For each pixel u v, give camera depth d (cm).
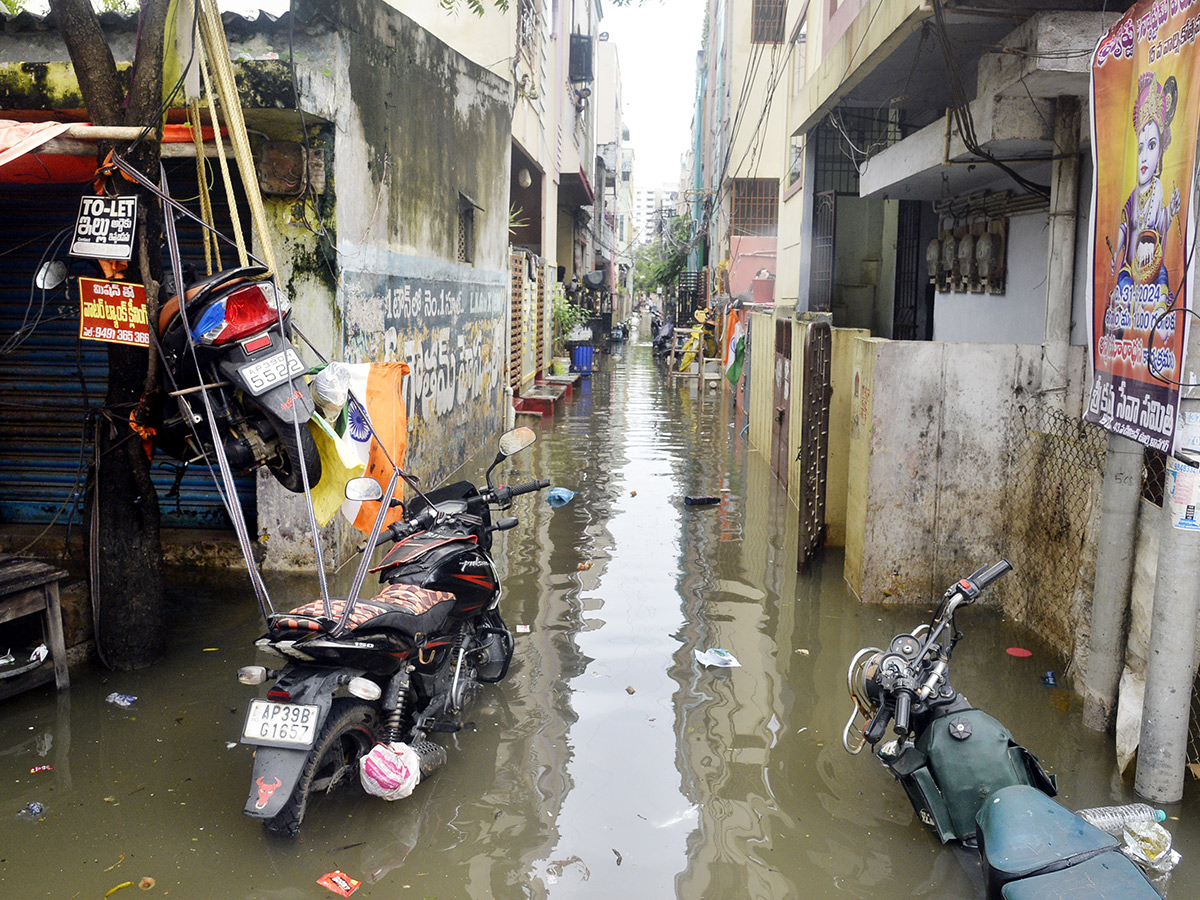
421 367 946
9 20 627
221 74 461
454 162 1074
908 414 632
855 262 1506
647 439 1407
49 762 418
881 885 337
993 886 304
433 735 448
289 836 359
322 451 475
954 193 908
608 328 4212
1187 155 343
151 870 337
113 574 516
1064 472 559
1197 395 371
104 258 464
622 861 347
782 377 1085
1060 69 529
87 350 721
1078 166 595
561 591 670
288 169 656
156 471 721
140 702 482
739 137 2927
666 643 573
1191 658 388
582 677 520
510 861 346
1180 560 382
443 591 453
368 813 379
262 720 348
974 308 896
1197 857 359
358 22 716
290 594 645
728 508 947
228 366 421
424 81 930
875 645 574
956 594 382
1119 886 285
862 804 393
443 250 1032
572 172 2566
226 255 690
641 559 756
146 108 476
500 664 509
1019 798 324
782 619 620
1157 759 394
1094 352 438
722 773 416
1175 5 351
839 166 1248
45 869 336
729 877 339
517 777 409
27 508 748
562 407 1803
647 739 447
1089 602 508
